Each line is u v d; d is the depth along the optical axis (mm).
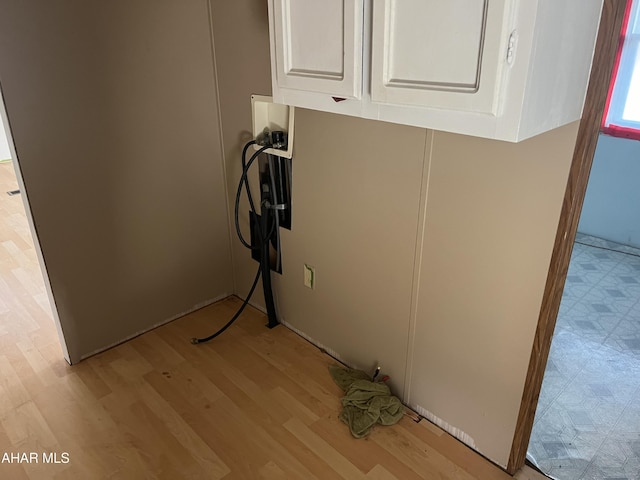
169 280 2350
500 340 1498
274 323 2383
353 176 1743
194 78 2113
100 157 1938
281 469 1633
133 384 2008
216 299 2586
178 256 2342
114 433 1772
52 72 1730
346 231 1857
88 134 1880
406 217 1618
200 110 2182
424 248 1603
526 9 831
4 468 1633
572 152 1179
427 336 1715
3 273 2855
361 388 1868
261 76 1943
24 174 1769
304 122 1852
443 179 1471
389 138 1574
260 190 2178
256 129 2055
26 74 1678
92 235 2012
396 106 1099
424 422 1830
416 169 1532
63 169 1856
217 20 2043
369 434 1768
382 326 1872
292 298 2273
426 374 1777
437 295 1625
